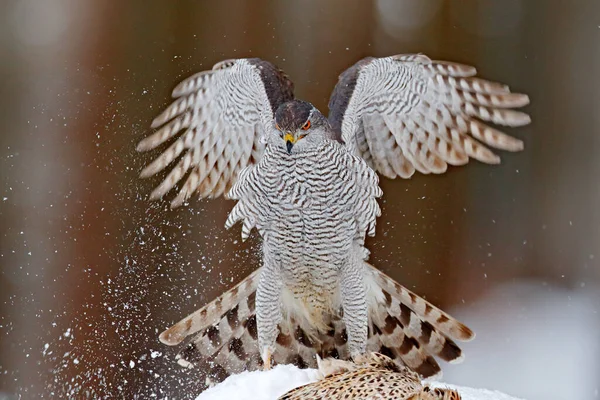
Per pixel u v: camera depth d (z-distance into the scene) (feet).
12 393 40.37
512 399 26.45
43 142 44.73
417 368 30.40
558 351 48.55
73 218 42.45
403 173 33.65
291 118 28.22
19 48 47.11
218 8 47.62
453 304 50.19
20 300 42.04
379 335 30.73
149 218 40.11
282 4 48.62
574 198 52.54
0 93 46.26
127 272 39.96
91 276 40.81
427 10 50.93
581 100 52.70
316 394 21.61
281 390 24.12
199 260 39.55
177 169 33.96
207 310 30.66
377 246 48.96
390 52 50.39
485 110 32.83
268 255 29.84
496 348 49.03
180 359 30.73
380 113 32.60
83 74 46.37
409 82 32.35
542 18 52.54
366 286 30.32
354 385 21.65
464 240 50.96
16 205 43.73
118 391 37.91
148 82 46.47
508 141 32.83
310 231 29.17
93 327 39.96
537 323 50.39
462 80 32.60
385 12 50.26
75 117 45.14
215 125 33.30
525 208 53.78
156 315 38.83
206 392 25.00
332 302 30.53
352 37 49.73
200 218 39.91
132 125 45.09
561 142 52.90
